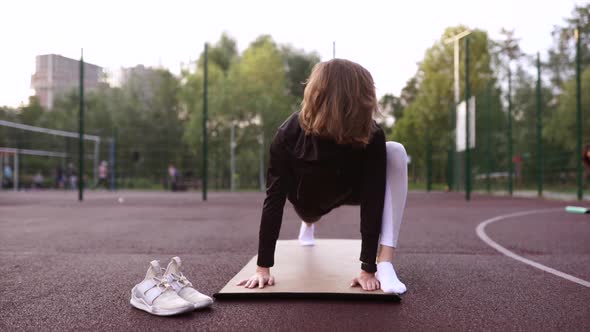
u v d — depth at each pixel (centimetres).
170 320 156
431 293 194
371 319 156
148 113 2603
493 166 1412
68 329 149
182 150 2247
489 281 220
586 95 1401
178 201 1059
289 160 190
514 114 1356
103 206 859
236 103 2228
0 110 2666
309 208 219
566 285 211
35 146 2505
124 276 235
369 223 187
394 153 193
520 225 499
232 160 2092
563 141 1391
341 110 174
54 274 240
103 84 1792
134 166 2233
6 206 860
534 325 151
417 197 1244
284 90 2945
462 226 490
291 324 150
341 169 187
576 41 1001
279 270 219
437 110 2369
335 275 209
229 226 492
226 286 190
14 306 177
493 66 2419
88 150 2470
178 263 178
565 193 1170
